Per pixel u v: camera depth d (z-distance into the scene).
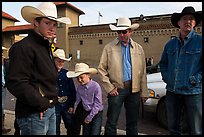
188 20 2.80
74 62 33.34
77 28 33.38
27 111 2.12
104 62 3.42
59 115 3.45
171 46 3.08
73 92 3.59
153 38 27.73
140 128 4.45
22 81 1.97
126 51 3.39
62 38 33.72
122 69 3.34
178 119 3.13
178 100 3.05
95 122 3.31
